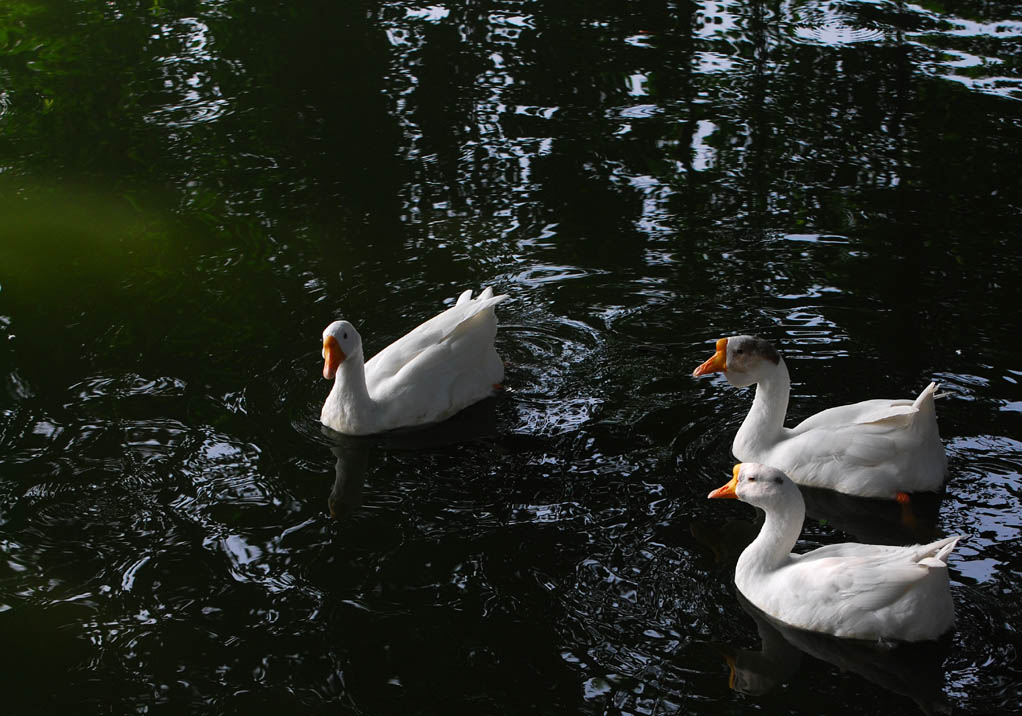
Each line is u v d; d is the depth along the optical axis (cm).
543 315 655
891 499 576
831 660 530
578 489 582
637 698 521
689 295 662
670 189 723
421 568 555
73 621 541
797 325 645
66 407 609
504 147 752
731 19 888
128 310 654
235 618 542
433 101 789
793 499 543
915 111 776
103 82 809
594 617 541
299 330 646
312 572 555
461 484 585
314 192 722
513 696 522
